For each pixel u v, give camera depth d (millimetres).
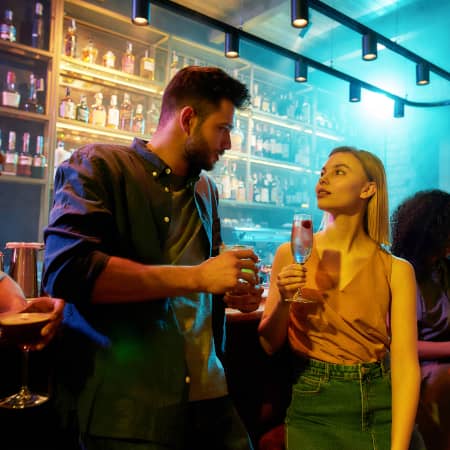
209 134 1047
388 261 1271
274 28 4145
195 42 3729
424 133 4492
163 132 1087
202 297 1115
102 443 924
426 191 1671
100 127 3059
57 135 3129
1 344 980
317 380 1201
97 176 943
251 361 1646
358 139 5051
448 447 1404
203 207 1179
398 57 4676
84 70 2994
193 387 1043
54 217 889
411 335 1198
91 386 929
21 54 2775
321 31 4180
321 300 1236
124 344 944
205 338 1100
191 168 1105
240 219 4316
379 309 1227
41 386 1186
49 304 1030
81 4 2896
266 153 4262
